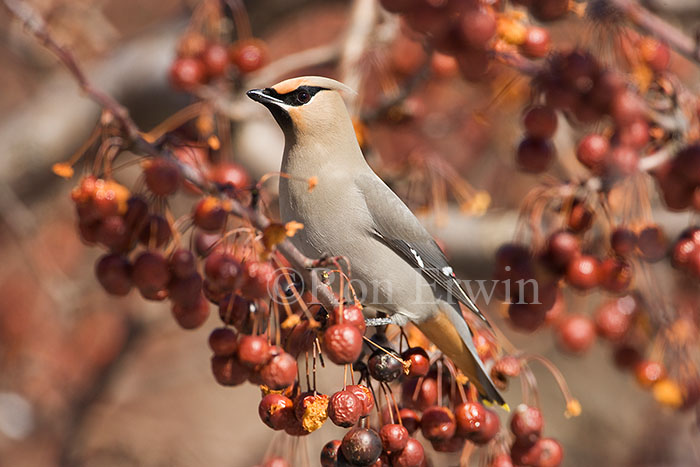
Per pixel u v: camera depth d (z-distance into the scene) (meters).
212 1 11.66
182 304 7.56
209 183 7.38
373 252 8.91
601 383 19.11
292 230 6.91
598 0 9.09
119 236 7.49
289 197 8.88
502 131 15.29
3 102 19.86
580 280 9.08
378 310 9.15
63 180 16.47
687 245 9.39
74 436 16.86
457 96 15.03
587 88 9.09
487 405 8.30
